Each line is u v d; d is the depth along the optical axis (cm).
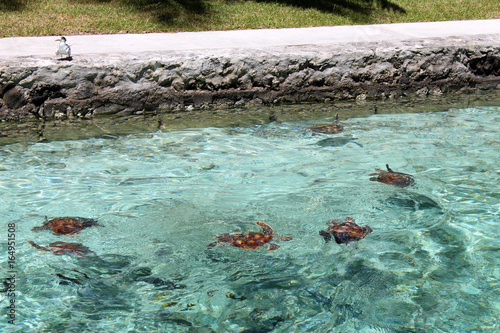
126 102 664
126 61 652
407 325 271
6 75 606
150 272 318
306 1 1148
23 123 620
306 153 533
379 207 408
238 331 266
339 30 924
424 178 466
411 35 877
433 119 656
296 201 417
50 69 622
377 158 517
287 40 819
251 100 718
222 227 374
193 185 451
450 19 1103
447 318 276
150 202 415
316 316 279
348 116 670
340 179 463
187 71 679
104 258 332
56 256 332
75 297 292
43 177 465
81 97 643
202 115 673
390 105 729
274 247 343
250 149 546
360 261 331
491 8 1195
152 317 276
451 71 789
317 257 335
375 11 1127
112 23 898
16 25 852
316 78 732
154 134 594
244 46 758
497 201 421
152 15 957
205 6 1033
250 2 1109
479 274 318
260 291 300
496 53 799
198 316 277
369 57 746
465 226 379
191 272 318
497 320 274
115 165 498
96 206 406
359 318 277
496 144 557
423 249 347
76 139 572
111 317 275
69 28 862
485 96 781
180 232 367
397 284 307
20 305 283
